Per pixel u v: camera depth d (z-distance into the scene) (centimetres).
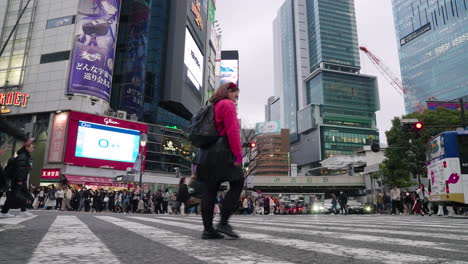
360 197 5416
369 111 13925
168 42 5112
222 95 257
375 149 1688
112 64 3794
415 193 1761
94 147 3516
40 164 3441
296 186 5247
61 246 184
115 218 597
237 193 249
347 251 178
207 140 248
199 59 6016
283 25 18400
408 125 1377
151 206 2030
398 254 167
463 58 10350
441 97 10950
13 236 233
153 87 4744
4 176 434
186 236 259
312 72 14238
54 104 3497
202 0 6456
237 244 207
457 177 965
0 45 3856
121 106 4106
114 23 3831
